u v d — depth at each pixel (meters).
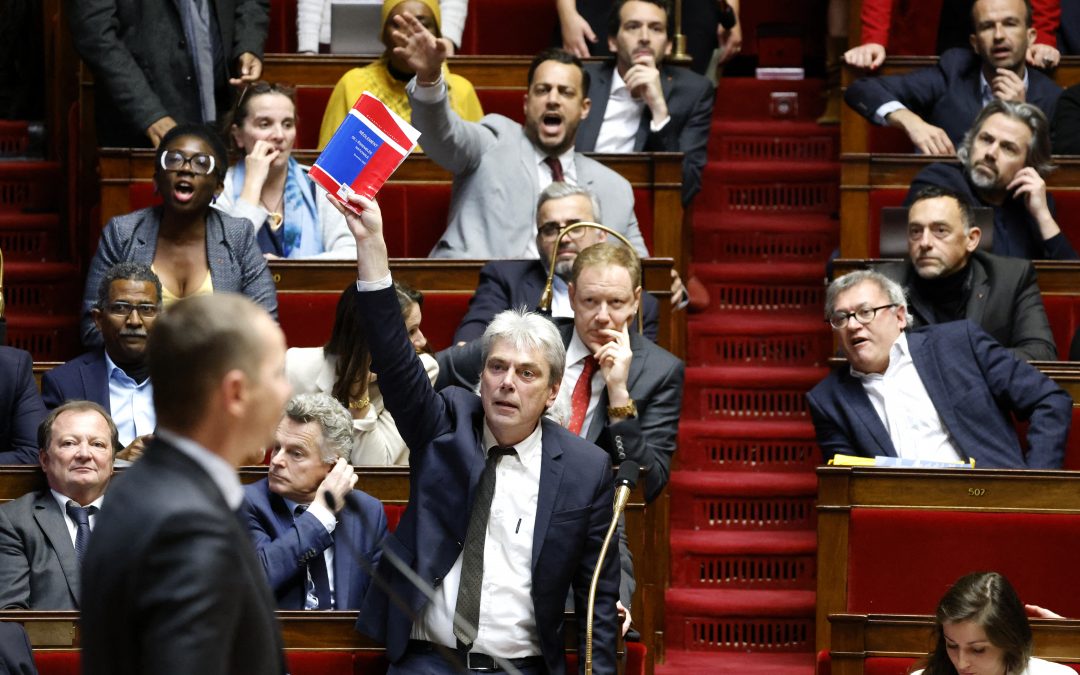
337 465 13.40
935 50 25.31
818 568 14.59
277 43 26.08
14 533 13.64
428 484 12.22
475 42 26.52
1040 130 19.72
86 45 21.16
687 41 24.69
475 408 12.48
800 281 23.19
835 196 24.58
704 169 24.28
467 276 18.39
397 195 20.34
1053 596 14.35
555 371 12.27
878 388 16.31
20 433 15.61
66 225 24.47
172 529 6.73
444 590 12.06
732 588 19.27
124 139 21.73
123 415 15.88
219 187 17.41
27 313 23.55
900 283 18.11
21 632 11.94
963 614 11.92
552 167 19.56
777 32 27.39
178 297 17.22
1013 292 17.94
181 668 6.55
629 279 15.13
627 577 13.97
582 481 12.21
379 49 24.06
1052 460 15.80
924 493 14.52
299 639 12.38
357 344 14.89
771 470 20.78
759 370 21.48
